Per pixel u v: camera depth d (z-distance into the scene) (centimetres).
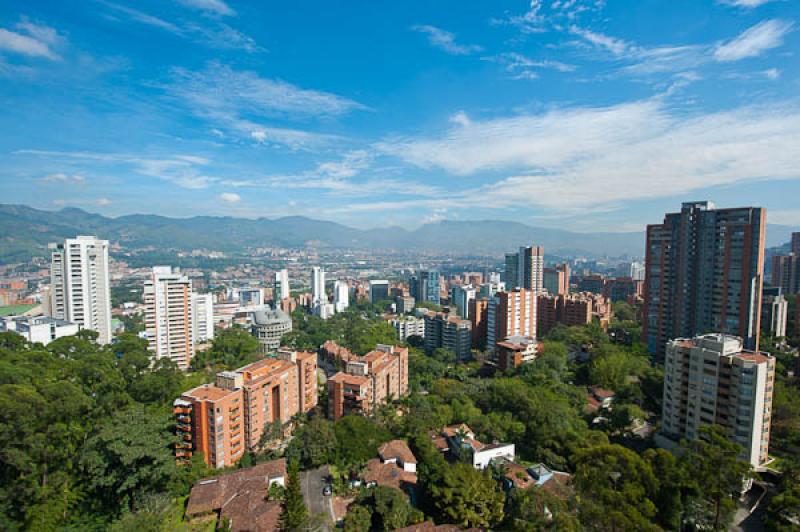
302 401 14125
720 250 14762
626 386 12825
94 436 8831
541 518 6950
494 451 9788
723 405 8881
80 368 11444
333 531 7838
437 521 7944
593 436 9831
